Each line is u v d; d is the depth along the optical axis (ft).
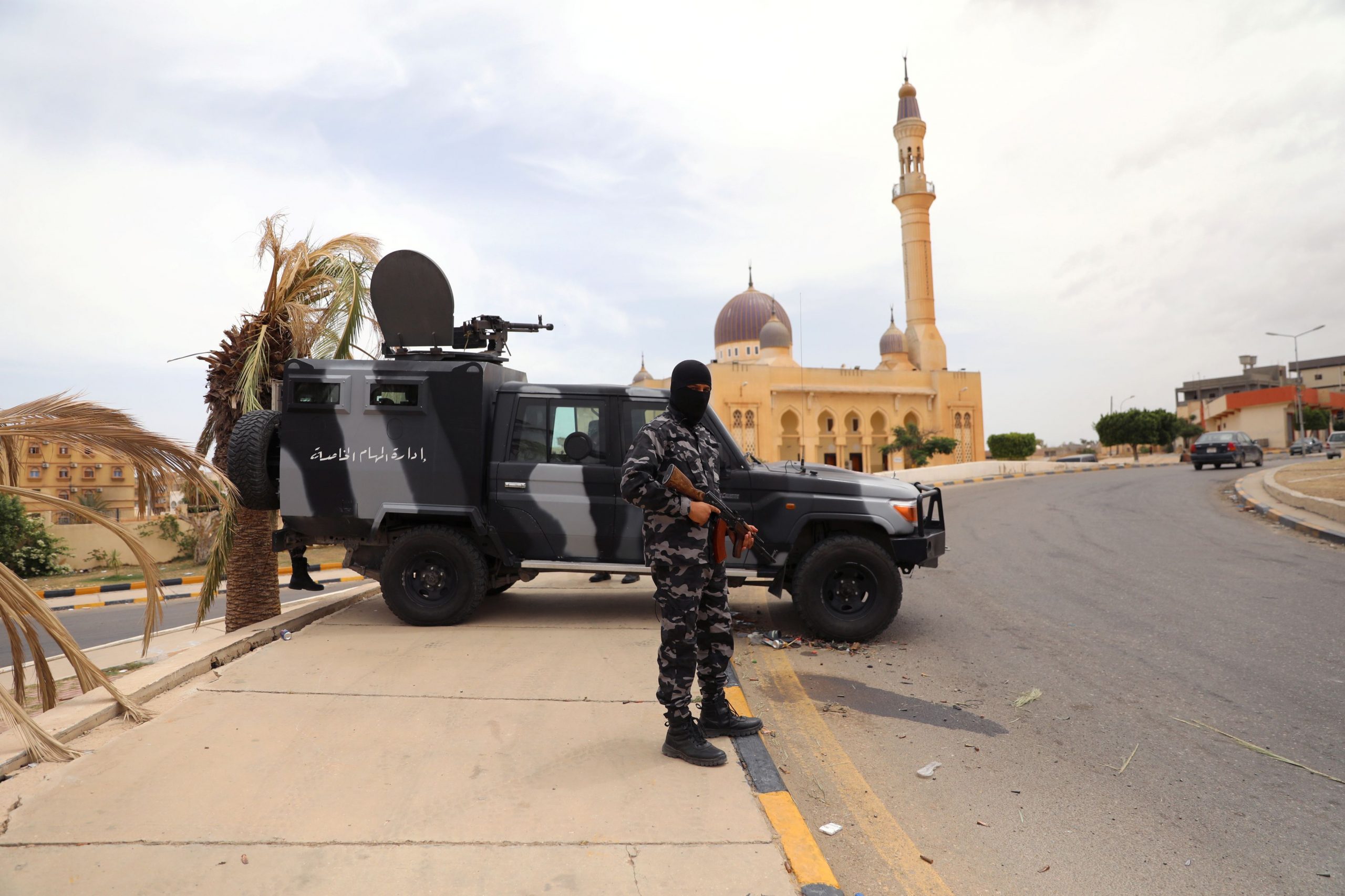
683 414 11.92
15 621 12.78
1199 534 41.45
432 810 10.02
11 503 78.89
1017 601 25.85
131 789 10.57
